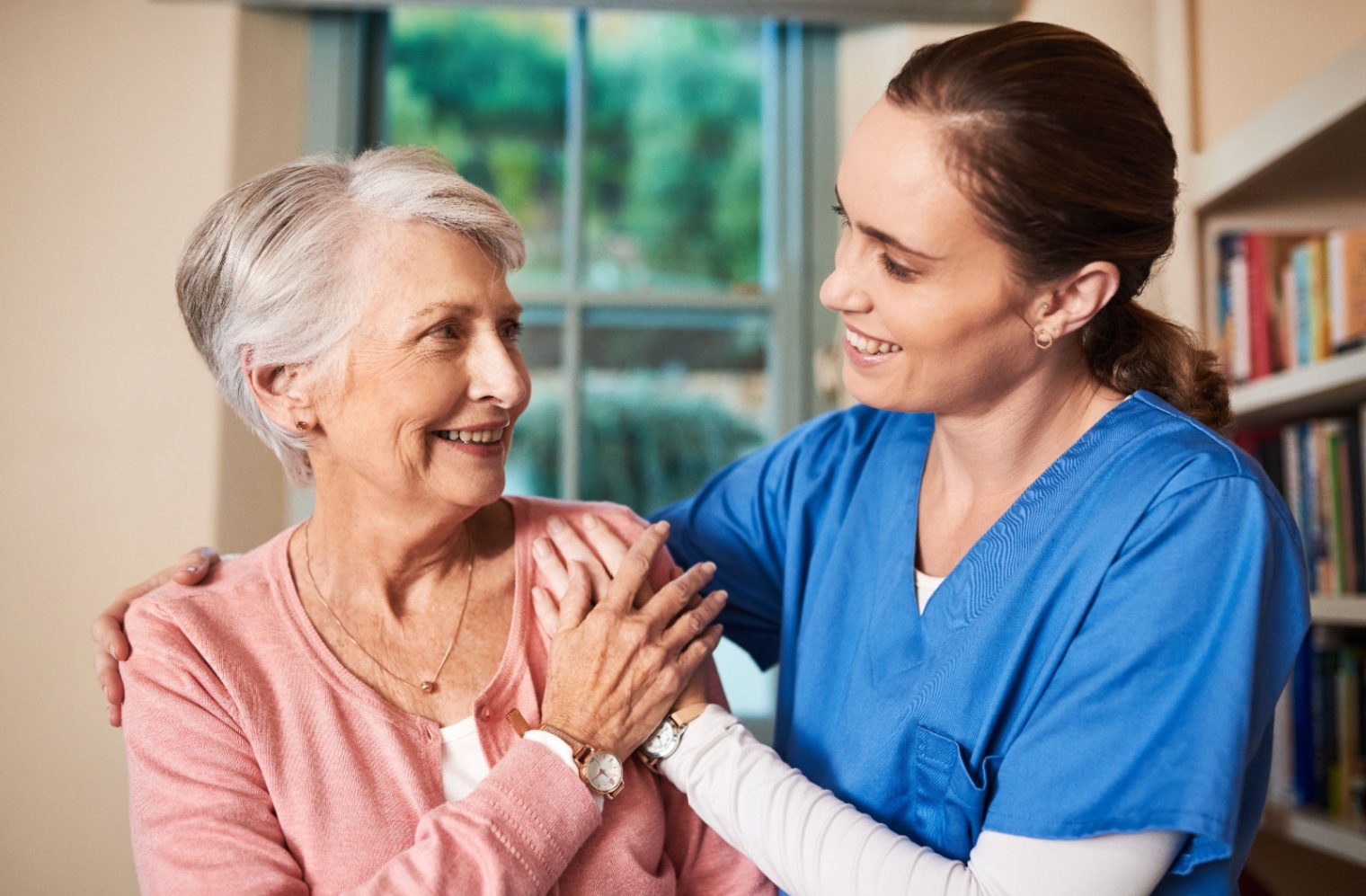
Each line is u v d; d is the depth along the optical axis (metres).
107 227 2.23
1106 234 0.89
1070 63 0.87
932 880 0.86
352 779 0.94
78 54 2.25
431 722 0.99
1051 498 0.96
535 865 0.89
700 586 1.08
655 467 2.48
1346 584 1.76
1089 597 0.90
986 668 0.95
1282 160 1.74
